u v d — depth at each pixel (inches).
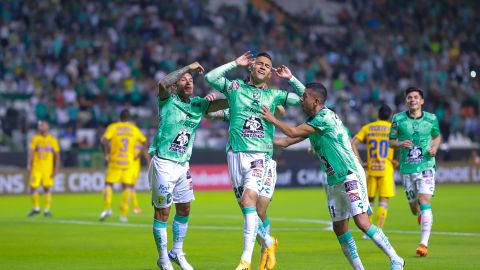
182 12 4734.3
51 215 2341.3
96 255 1401.3
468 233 1766.7
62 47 4156.0
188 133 1163.3
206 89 4116.6
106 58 4212.6
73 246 1545.3
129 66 4207.7
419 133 1455.5
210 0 5039.4
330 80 4537.4
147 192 3518.7
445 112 4419.3
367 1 5374.0
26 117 3634.4
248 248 1090.1
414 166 1455.5
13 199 3107.8
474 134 4414.4
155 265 1263.5
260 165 1136.8
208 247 1521.9
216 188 3659.0
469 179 4099.4
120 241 1635.1
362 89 4478.3
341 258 1334.9
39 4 4330.7
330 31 5221.5
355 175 1055.0
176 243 1177.4
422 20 5300.2
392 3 5349.4
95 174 3486.7
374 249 1459.2
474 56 5142.7
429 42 5201.8
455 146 4350.4
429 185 1438.2
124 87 4055.1
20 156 3427.7
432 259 1304.1
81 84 3969.0
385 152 1711.4
